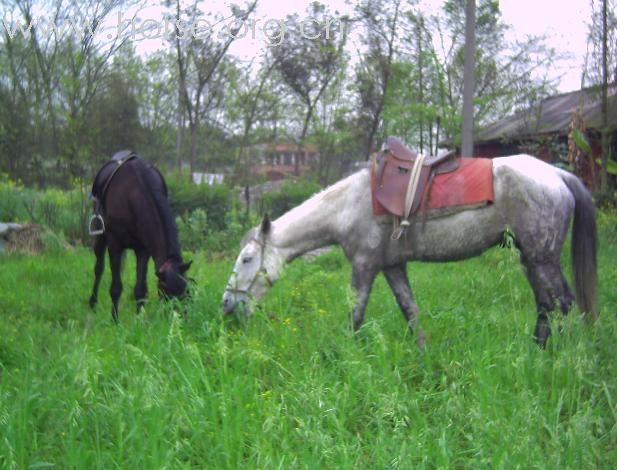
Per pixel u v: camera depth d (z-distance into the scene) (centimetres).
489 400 365
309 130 2611
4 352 482
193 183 1368
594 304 495
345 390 386
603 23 1393
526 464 304
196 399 367
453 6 1922
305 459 311
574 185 501
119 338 479
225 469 321
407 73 2047
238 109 2556
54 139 1975
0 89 2247
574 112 1431
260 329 516
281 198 1518
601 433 358
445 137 2152
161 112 2675
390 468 309
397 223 492
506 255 440
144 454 315
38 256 981
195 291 581
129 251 1048
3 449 322
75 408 354
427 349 465
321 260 933
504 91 1844
